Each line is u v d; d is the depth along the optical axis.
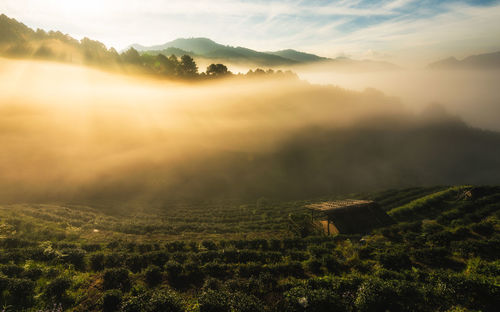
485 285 12.54
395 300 12.16
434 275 14.59
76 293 14.04
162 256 19.62
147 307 11.96
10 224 26.22
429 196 42.47
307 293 12.48
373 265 18.80
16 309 12.30
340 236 29.52
